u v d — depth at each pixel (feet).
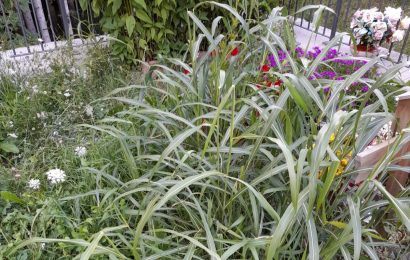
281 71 5.87
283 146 4.06
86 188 6.51
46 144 7.93
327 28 13.89
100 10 10.35
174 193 4.11
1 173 7.16
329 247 4.53
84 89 9.45
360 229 4.10
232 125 4.52
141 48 10.59
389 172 5.71
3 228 6.17
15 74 9.61
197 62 6.77
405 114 5.88
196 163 5.73
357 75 4.96
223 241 4.59
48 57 10.02
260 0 10.78
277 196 5.46
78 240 4.23
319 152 3.91
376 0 17.40
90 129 8.11
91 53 10.25
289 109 5.55
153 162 6.42
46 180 7.06
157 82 7.89
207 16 11.10
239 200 5.22
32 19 13.73
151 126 7.06
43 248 5.71
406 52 12.75
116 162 6.78
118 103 8.92
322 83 5.87
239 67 6.88
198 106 5.96
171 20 10.68
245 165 5.38
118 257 4.71
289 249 5.15
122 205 5.82
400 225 5.43
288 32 6.70
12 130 8.31
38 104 8.92
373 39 10.06
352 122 5.09
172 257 4.79
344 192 5.44
